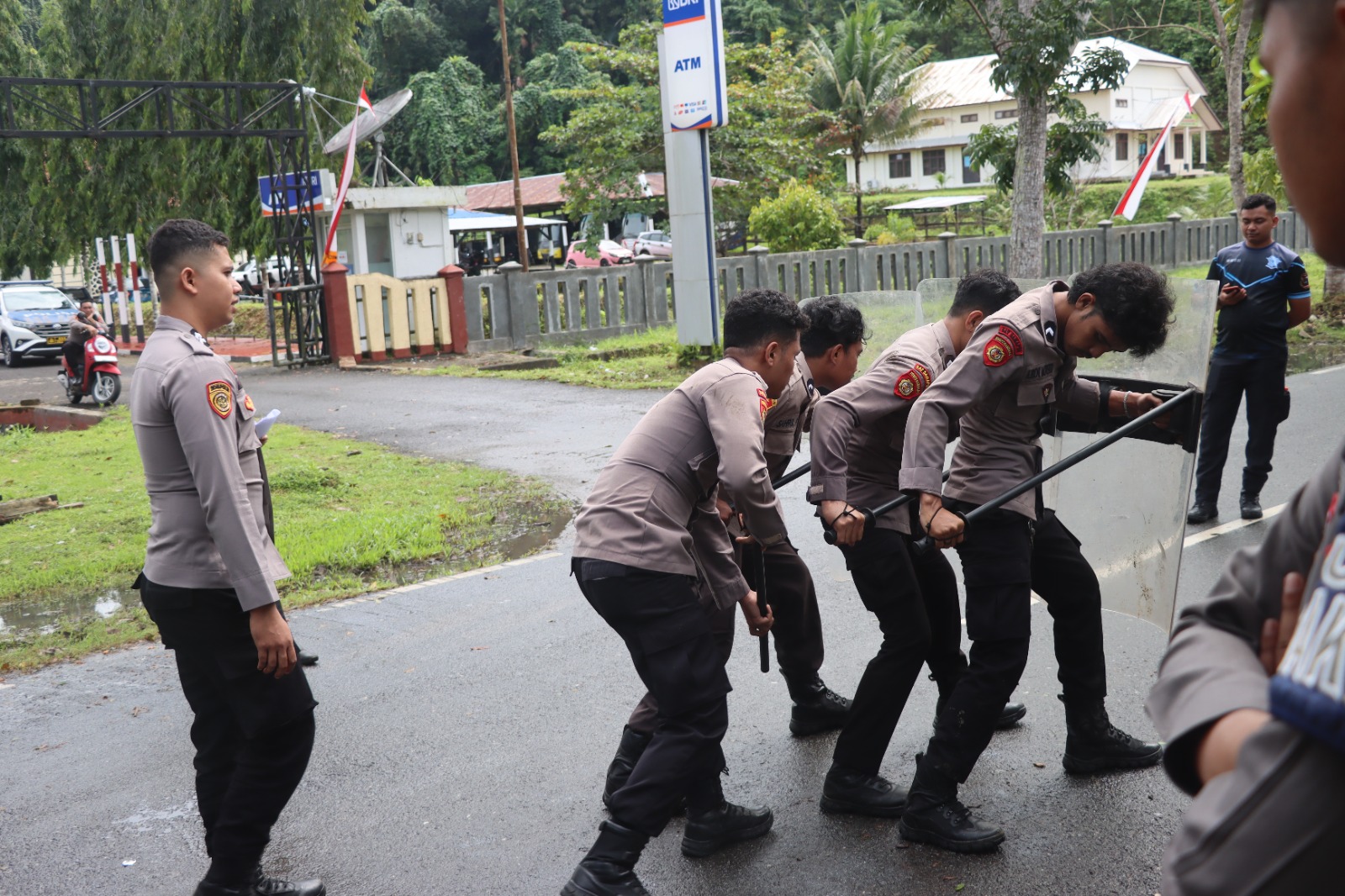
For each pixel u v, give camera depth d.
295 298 15.80
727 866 3.09
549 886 3.03
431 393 12.52
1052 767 3.55
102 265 22.72
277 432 10.55
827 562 5.86
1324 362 11.67
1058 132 15.07
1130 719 3.83
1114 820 3.20
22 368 20.56
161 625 2.76
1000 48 13.84
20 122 27.22
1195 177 43.47
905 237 35.66
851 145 39.56
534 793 3.56
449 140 49.75
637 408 10.71
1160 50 47.31
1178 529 3.33
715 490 3.04
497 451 9.20
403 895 3.03
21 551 6.87
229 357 18.28
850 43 37.34
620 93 28.69
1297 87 0.86
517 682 4.49
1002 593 3.06
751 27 53.12
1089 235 21.08
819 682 3.91
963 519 2.93
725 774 3.64
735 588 3.02
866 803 3.29
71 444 10.86
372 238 23.48
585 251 32.72
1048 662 4.42
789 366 3.11
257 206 25.16
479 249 40.91
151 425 2.69
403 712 4.26
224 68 25.14
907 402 3.19
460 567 6.21
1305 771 0.83
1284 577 1.04
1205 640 1.05
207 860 3.27
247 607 2.62
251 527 2.65
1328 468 1.02
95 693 4.58
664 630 2.83
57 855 3.32
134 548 6.84
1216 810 0.87
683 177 12.41
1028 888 2.87
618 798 2.76
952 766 3.07
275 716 2.77
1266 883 0.83
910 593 3.24
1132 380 3.53
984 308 3.30
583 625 5.12
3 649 5.19
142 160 25.77
